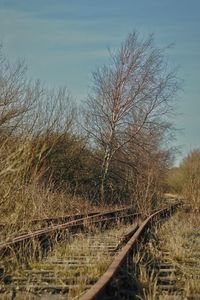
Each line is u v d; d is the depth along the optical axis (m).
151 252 9.94
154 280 7.34
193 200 25.58
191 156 42.72
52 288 6.76
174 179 45.28
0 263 7.91
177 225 16.08
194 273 8.11
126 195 28.34
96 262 8.18
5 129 16.56
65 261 8.62
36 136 10.17
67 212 18.66
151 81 30.14
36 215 14.48
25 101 20.58
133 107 29.89
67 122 24.38
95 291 5.80
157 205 26.23
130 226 15.41
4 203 9.47
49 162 22.91
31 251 9.16
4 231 9.26
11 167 8.36
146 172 29.16
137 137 29.92
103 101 29.62
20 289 6.71
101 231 13.97
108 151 28.89
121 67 30.00
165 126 30.72
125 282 7.16
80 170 26.66
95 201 26.31
